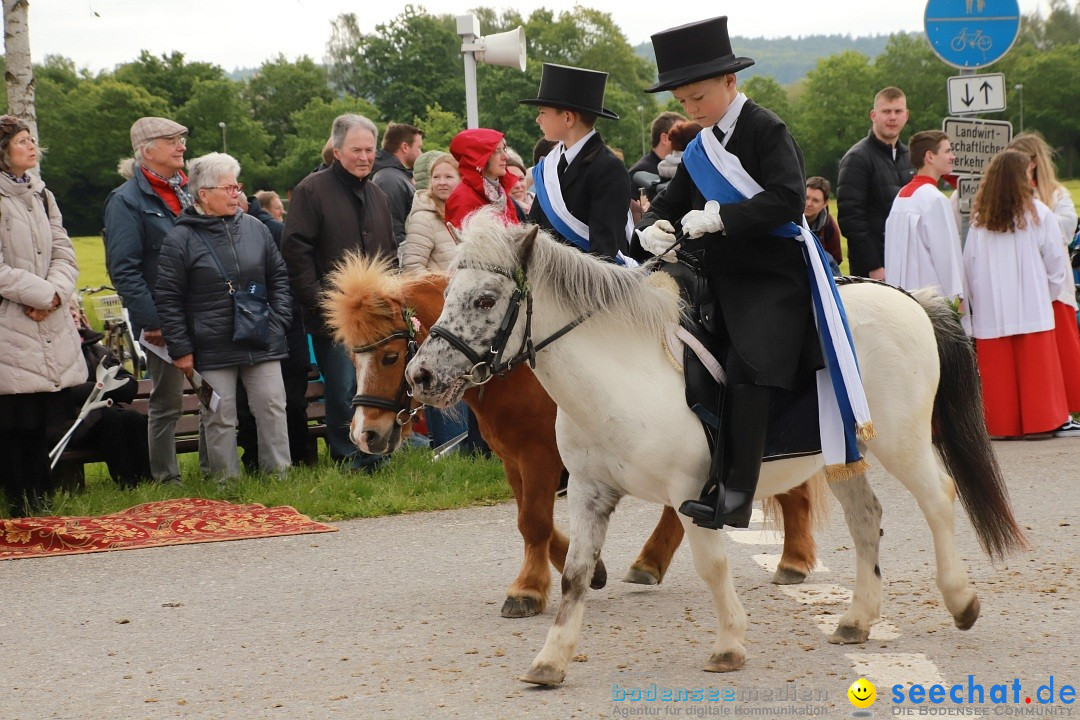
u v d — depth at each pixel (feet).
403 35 402.31
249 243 35.83
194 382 35.04
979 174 46.16
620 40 471.62
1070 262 45.93
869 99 464.24
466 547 29.96
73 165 377.09
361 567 28.30
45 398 32.89
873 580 21.47
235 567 28.58
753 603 24.29
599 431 19.10
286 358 38.22
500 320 18.42
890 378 21.39
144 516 33.17
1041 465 37.40
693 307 20.20
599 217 24.43
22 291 31.65
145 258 36.55
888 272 42.57
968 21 44.91
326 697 18.99
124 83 391.24
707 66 19.86
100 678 20.54
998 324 41.91
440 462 38.34
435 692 19.04
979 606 21.58
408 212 43.93
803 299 20.03
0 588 27.17
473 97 48.52
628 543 30.01
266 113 437.17
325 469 38.11
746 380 18.99
